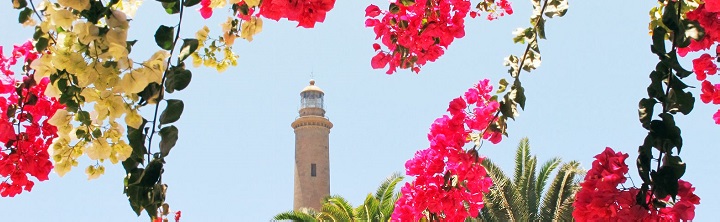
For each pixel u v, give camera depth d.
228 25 2.97
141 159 2.51
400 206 4.78
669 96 2.91
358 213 23.56
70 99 2.44
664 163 2.75
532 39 3.68
